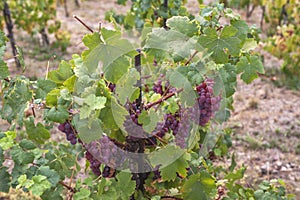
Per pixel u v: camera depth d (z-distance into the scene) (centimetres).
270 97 379
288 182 275
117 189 133
